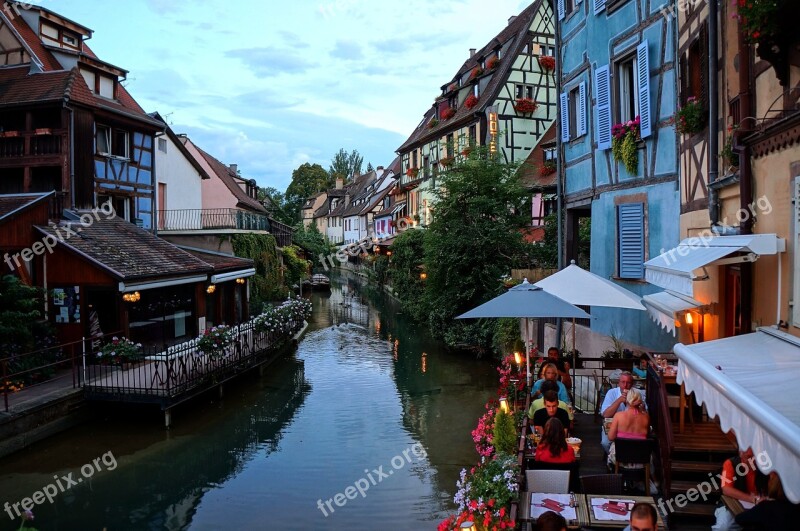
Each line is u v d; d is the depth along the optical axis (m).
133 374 12.74
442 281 21.02
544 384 7.65
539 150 28.78
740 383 4.16
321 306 34.94
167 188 26.91
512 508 5.01
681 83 9.20
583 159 13.52
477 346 19.64
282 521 8.51
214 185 34.12
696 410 7.18
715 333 7.93
